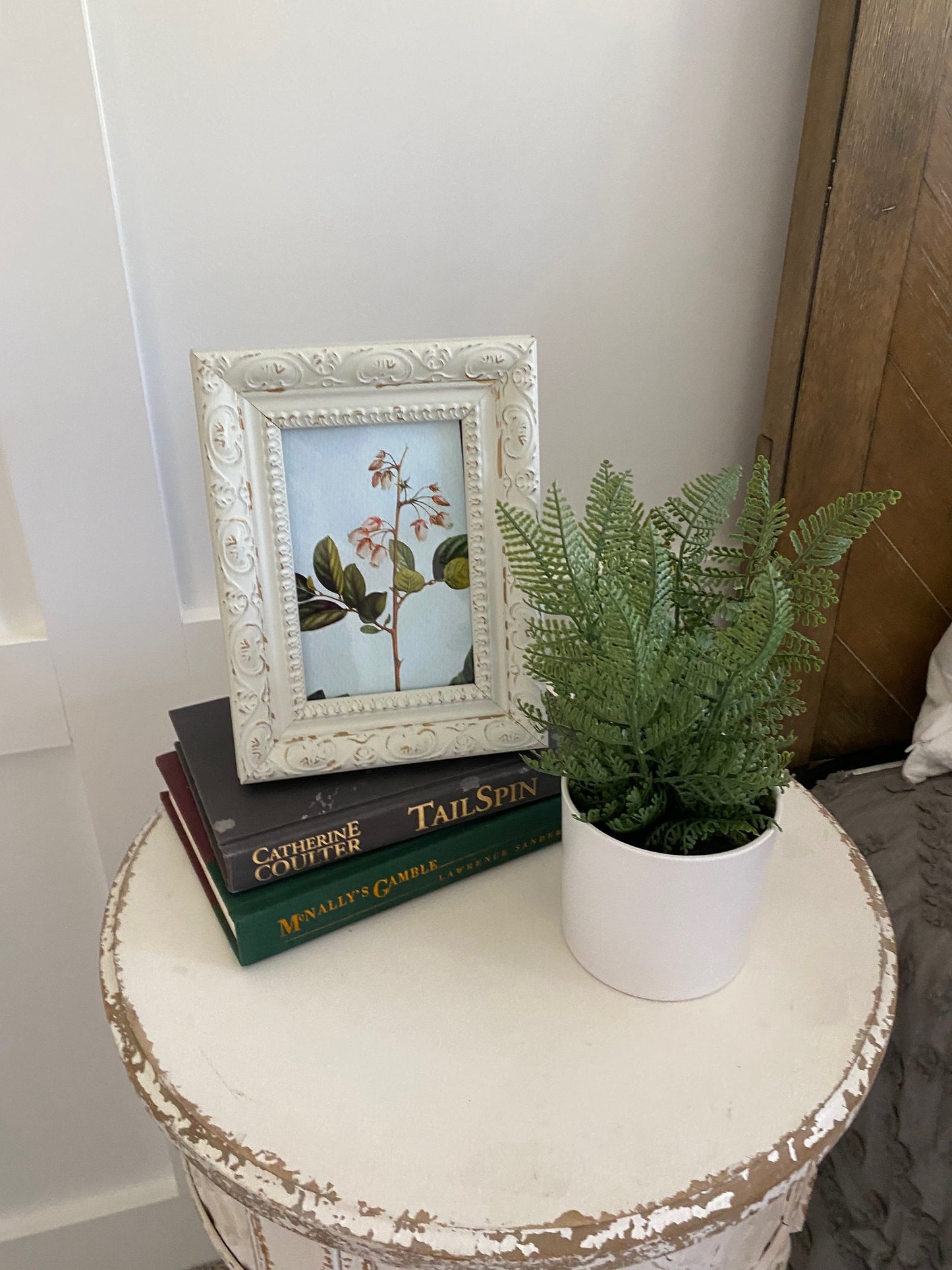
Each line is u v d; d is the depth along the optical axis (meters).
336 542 0.54
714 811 0.48
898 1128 0.73
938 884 0.73
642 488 0.82
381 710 0.56
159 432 0.68
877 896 0.59
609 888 0.47
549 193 0.69
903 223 0.69
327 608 0.55
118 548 0.68
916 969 0.71
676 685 0.42
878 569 0.83
